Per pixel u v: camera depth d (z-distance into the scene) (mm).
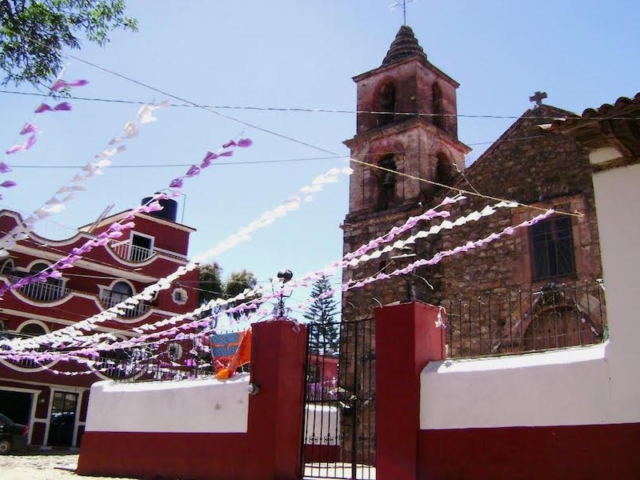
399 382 9336
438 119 22016
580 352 8078
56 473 13539
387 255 19422
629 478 7180
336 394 12078
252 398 10797
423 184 19859
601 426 7520
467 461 8438
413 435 8953
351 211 21281
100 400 13430
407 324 9531
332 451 14781
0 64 11227
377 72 22609
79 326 11781
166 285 9711
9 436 23516
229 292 40000
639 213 8031
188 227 36812
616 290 7914
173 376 16016
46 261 29719
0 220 26109
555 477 7691
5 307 27125
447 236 18328
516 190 17312
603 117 8117
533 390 8148
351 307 19516
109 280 31844
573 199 16000
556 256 15922
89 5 11688
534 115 17688
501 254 16984
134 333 30578
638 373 7422
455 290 17562
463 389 8742
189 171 5836
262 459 10289
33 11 11242
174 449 11664
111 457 12703
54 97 6320
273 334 10906
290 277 11086
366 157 21547
